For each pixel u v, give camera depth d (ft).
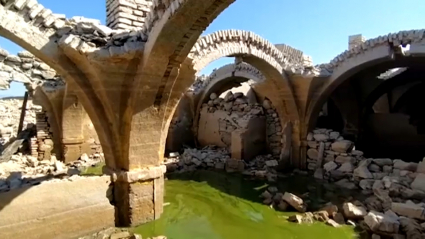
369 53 28.81
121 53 16.05
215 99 45.88
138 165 19.06
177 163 36.94
